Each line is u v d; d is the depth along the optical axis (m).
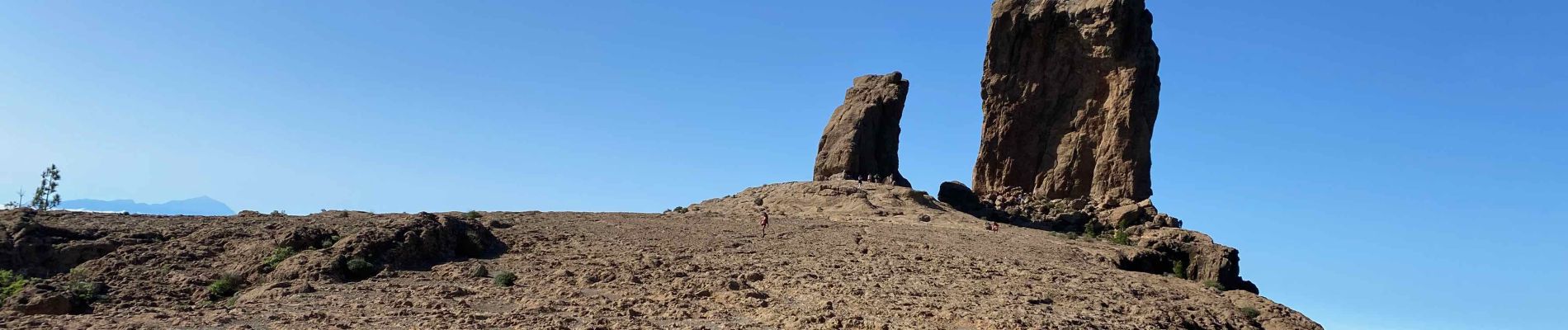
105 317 29.72
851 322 30.84
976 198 88.25
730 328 29.52
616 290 36.12
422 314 30.80
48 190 65.25
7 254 37.72
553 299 33.59
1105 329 32.50
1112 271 47.22
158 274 37.66
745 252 47.41
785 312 32.19
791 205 75.69
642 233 53.47
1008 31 93.44
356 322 29.17
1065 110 90.44
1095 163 86.94
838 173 87.56
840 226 60.69
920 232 58.75
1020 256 49.44
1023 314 33.50
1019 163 91.00
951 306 34.44
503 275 38.12
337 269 37.97
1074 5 90.69
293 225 47.06
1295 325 38.59
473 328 28.34
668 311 32.03
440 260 42.75
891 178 88.00
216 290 35.72
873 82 98.00
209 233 44.19
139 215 50.03
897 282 39.69
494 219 53.97
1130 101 85.56
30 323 28.33
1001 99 92.75
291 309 31.38
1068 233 71.50
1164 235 69.88
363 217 52.44
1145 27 88.69
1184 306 39.06
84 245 39.75
